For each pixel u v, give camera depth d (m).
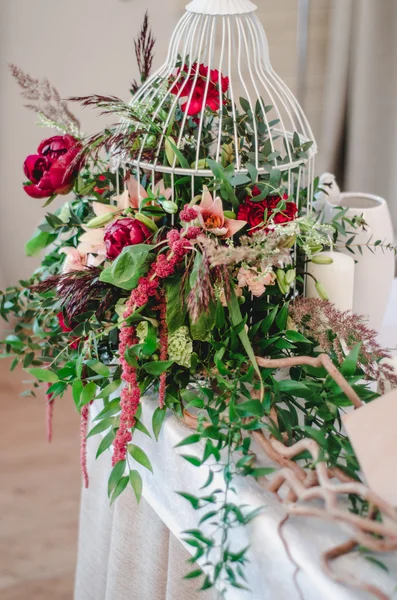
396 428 0.64
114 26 2.24
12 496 1.78
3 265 2.43
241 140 0.95
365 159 2.19
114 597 1.04
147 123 0.91
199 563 0.78
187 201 0.92
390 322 1.13
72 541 1.65
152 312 0.80
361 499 0.64
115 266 0.75
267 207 0.85
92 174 1.03
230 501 0.72
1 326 2.18
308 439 0.65
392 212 2.26
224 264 0.74
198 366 0.85
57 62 2.25
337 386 0.76
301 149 0.94
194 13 0.92
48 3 2.17
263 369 0.80
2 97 2.23
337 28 2.04
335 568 0.61
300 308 0.83
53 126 0.99
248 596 0.71
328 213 1.04
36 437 2.01
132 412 0.76
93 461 1.14
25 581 1.53
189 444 0.78
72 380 0.84
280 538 0.64
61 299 0.86
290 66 2.03
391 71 2.09
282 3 1.93
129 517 0.99
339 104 2.14
